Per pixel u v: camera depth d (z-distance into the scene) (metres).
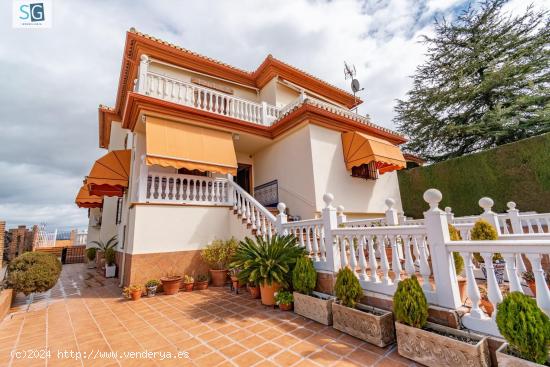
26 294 7.38
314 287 6.19
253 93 16.78
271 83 16.00
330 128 12.85
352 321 4.73
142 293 8.23
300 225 7.34
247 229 9.66
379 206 14.48
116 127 17.36
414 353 3.75
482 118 18.84
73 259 21.78
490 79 18.75
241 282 7.69
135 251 8.46
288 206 12.66
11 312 6.86
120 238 12.20
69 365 4.04
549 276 4.80
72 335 5.24
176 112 10.33
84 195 16.97
